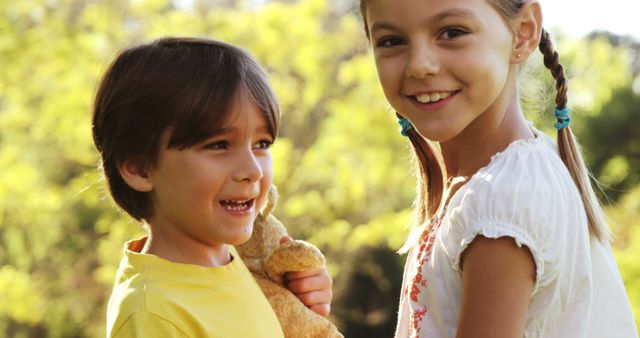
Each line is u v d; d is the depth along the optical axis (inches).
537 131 76.7
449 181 77.9
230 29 434.6
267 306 73.9
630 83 521.0
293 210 406.6
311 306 78.7
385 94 72.7
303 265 76.6
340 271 443.5
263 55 431.8
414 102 71.3
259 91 71.0
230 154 69.9
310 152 418.0
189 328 67.5
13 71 428.1
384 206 424.8
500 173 68.9
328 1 456.1
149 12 435.5
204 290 69.9
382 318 459.5
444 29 69.2
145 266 69.8
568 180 71.8
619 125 507.8
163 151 69.6
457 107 70.1
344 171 407.8
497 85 70.5
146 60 71.2
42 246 464.1
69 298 477.4
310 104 435.5
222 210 69.8
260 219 80.2
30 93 432.8
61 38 426.0
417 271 73.3
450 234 69.4
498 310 65.9
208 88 68.9
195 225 70.1
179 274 69.7
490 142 73.5
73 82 421.4
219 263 73.9
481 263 66.8
